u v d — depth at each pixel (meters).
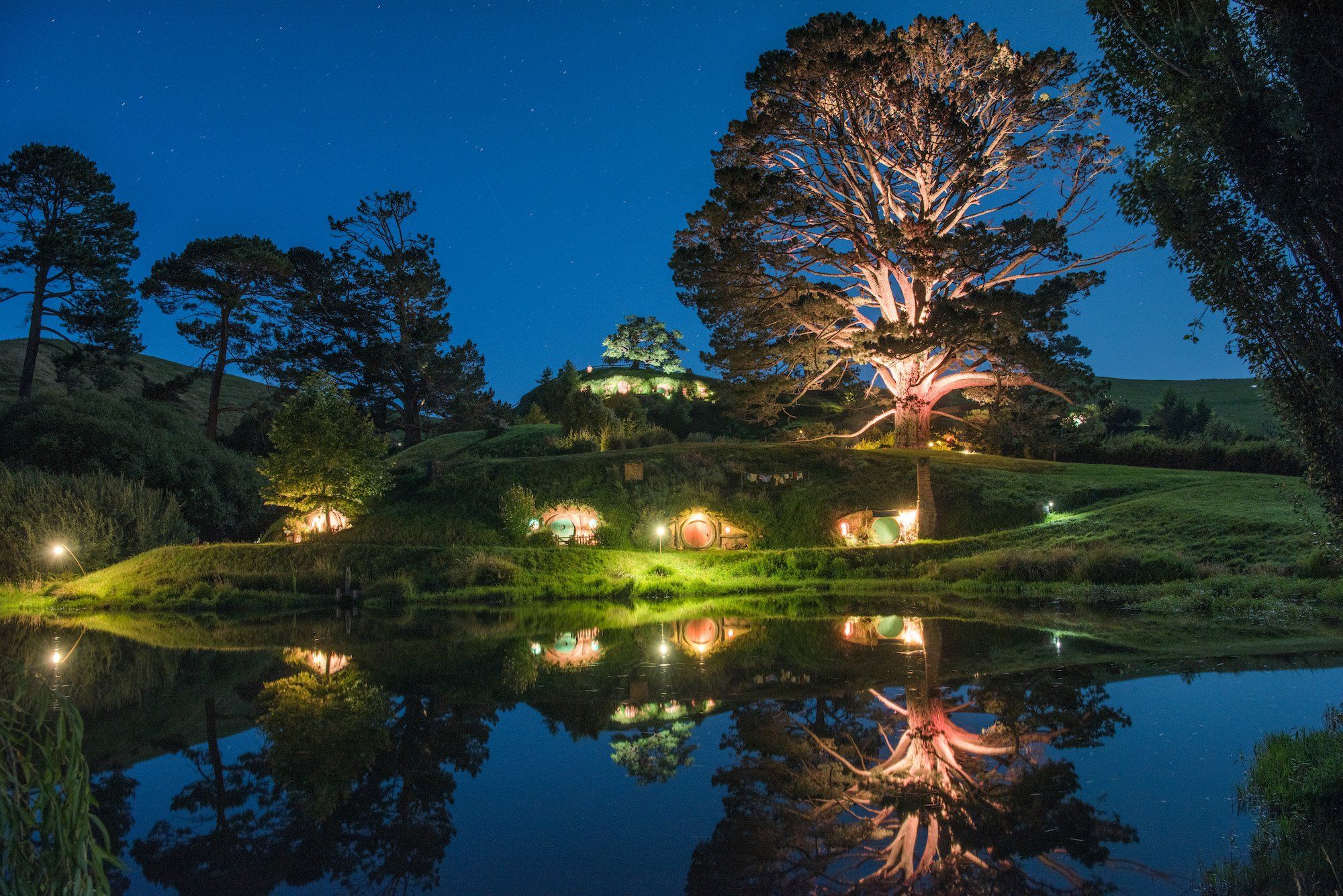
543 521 34.00
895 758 6.75
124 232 52.72
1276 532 25.00
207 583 25.69
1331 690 9.15
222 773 6.70
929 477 32.75
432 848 4.99
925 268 34.72
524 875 4.49
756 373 42.09
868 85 35.22
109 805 5.91
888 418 54.69
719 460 39.38
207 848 5.03
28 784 2.65
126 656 13.84
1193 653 11.88
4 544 27.14
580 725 8.09
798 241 39.19
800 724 7.97
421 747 7.40
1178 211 7.12
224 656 13.72
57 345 54.28
